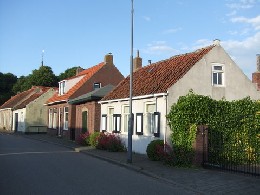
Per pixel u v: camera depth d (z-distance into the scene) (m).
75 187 10.14
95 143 22.88
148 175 12.98
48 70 76.62
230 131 15.64
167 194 9.73
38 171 12.93
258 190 10.02
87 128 27.12
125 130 21.61
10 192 9.23
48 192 9.34
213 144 14.68
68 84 36.88
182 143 15.16
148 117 19.17
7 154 18.73
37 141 30.80
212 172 13.22
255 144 15.43
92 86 34.03
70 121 31.80
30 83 74.31
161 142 16.77
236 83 19.39
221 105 16.16
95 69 36.00
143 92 19.27
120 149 20.89
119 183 11.16
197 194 9.83
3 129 56.94
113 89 24.61
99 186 10.46
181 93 17.70
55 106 37.53
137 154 19.34
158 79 19.72
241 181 11.36
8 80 80.94
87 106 27.28
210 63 18.77
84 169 13.92
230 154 14.73
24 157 17.42
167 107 17.31
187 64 19.02
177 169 13.95
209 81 18.62
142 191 10.01
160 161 16.27
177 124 15.57
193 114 15.49
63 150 22.22
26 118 44.31
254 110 16.64
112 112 23.58
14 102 55.12
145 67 24.39
